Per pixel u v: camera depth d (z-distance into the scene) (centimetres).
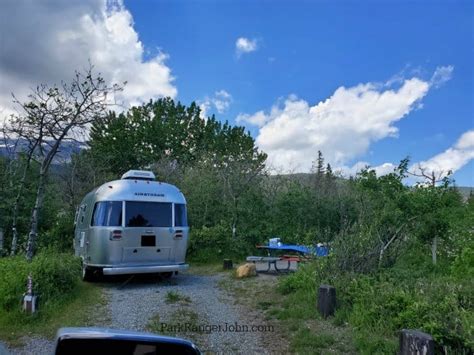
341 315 745
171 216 1201
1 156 1855
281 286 1007
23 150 1578
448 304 642
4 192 1823
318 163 3341
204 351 648
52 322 797
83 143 1395
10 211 1836
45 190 1953
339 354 612
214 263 1642
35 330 755
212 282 1221
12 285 870
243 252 1758
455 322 582
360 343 624
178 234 1195
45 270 954
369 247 955
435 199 1085
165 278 1259
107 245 1117
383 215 1049
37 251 1572
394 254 984
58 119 1313
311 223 1988
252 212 1928
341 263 936
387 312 689
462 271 868
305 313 796
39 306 852
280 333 730
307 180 2741
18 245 1728
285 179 2478
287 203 2048
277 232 1892
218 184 2181
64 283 981
